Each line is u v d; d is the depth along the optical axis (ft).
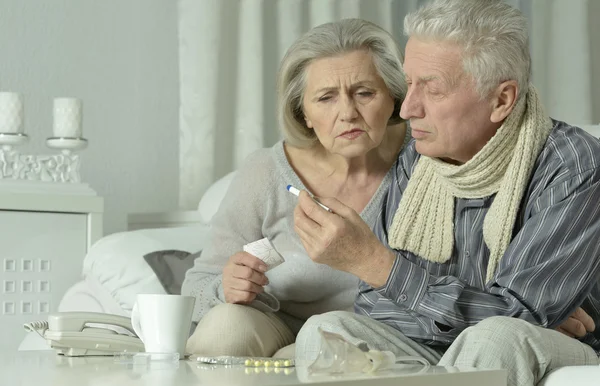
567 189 4.75
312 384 3.20
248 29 10.93
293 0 11.29
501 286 4.66
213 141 10.66
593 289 5.11
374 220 6.12
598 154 4.86
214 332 5.32
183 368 3.95
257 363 4.01
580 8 12.08
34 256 8.40
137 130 10.83
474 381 3.60
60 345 4.72
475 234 5.16
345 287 6.10
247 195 6.28
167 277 7.35
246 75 10.92
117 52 10.75
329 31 5.92
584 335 4.99
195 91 10.68
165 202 10.96
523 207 5.00
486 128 5.01
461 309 4.56
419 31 4.98
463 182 5.09
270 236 6.31
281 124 6.22
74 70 10.47
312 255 4.69
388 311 4.90
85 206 8.66
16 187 8.45
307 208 4.68
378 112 5.86
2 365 4.20
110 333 4.84
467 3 4.93
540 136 4.99
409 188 5.42
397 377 3.39
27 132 10.14
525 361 3.98
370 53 5.86
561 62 12.14
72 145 9.01
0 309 8.24
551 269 4.59
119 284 7.35
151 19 10.95
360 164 6.21
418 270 4.66
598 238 4.69
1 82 10.04
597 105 12.60
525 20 5.04
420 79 4.99
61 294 8.52
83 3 10.56
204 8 10.69
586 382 3.79
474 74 4.88
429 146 5.08
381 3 11.82
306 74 6.02
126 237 7.82
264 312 5.88
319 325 4.59
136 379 3.45
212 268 6.24
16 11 10.15
